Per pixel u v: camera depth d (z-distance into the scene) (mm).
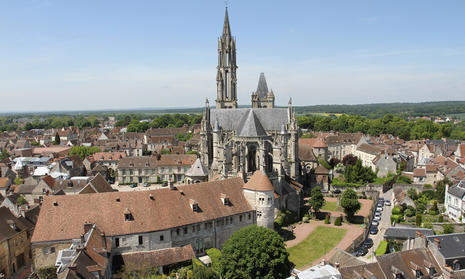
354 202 112125
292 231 106875
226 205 93500
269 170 125688
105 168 186875
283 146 129000
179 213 85312
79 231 75812
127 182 178875
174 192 88750
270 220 97062
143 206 82812
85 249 62156
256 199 96500
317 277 61531
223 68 158500
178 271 75562
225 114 139500
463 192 112375
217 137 129375
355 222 115125
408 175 162500
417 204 127375
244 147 120438
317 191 117500
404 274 66188
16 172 181125
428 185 143500
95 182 109750
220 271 73250
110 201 81750
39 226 75562
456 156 179125
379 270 65875
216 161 130500
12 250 83750
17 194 133625
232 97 161500
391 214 123688
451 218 116688
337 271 63781
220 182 98062
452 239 73312
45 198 79625
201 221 86438
